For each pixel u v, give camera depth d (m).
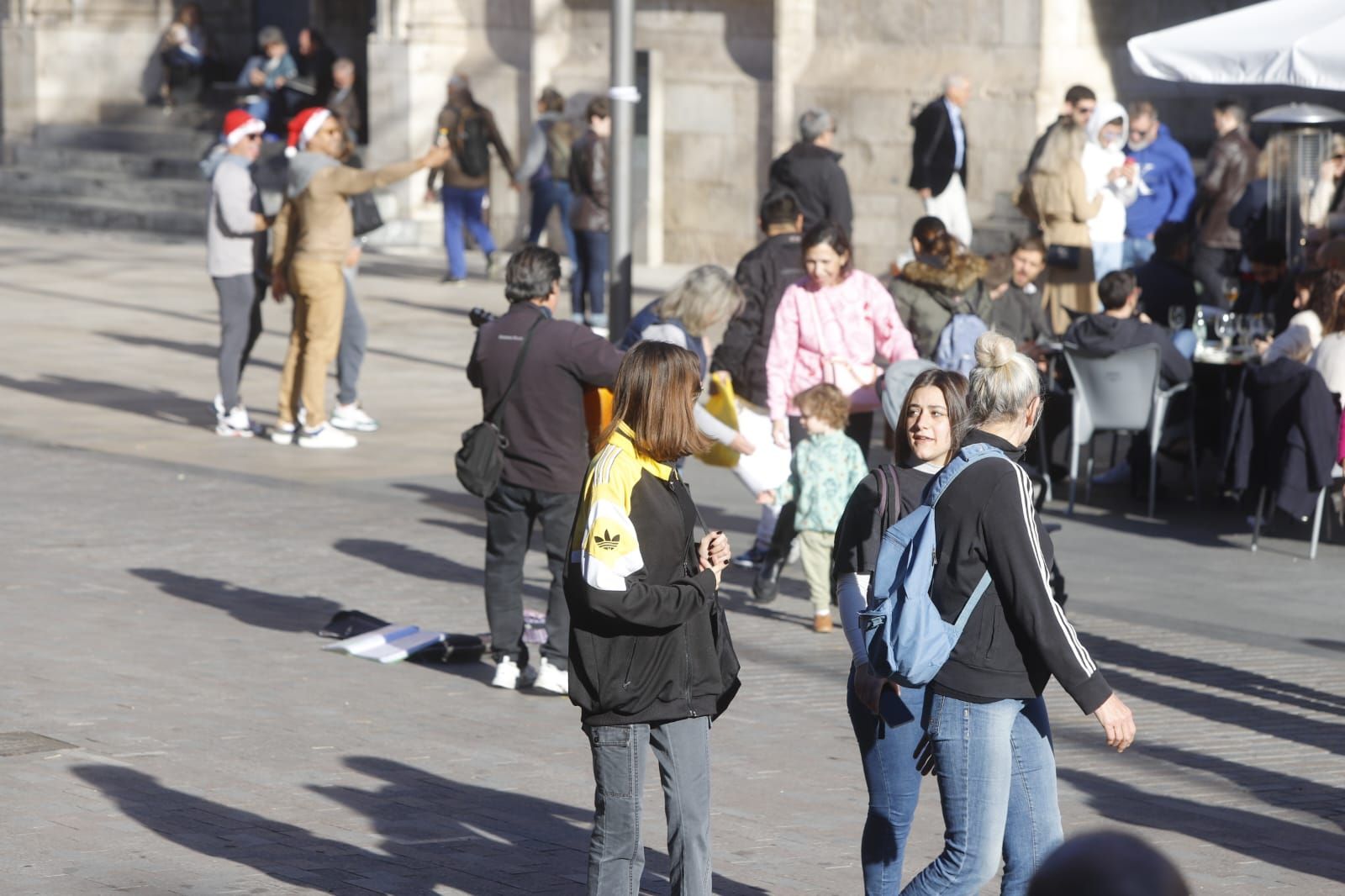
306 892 15.76
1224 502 36.25
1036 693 13.19
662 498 14.34
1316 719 22.42
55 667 23.34
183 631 25.48
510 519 22.77
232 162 40.53
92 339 55.59
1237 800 19.23
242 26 96.00
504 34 79.38
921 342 32.16
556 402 21.97
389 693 22.75
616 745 14.28
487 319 22.70
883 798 14.55
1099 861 5.32
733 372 29.94
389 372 50.38
